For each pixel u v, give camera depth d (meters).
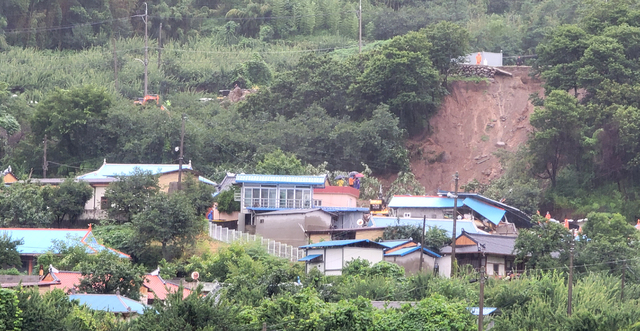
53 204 65.38
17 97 94.81
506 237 59.66
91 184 68.62
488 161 86.19
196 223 60.00
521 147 80.50
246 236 63.19
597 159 77.50
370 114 88.31
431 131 89.94
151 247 59.03
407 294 46.38
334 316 37.34
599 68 80.56
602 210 74.75
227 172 78.19
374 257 54.84
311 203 69.81
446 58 91.25
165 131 82.62
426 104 89.56
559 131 75.75
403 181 80.44
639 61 81.06
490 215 67.62
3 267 53.44
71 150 85.50
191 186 68.06
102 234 60.66
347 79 90.56
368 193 78.12
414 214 69.44
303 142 84.38
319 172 78.94
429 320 38.00
